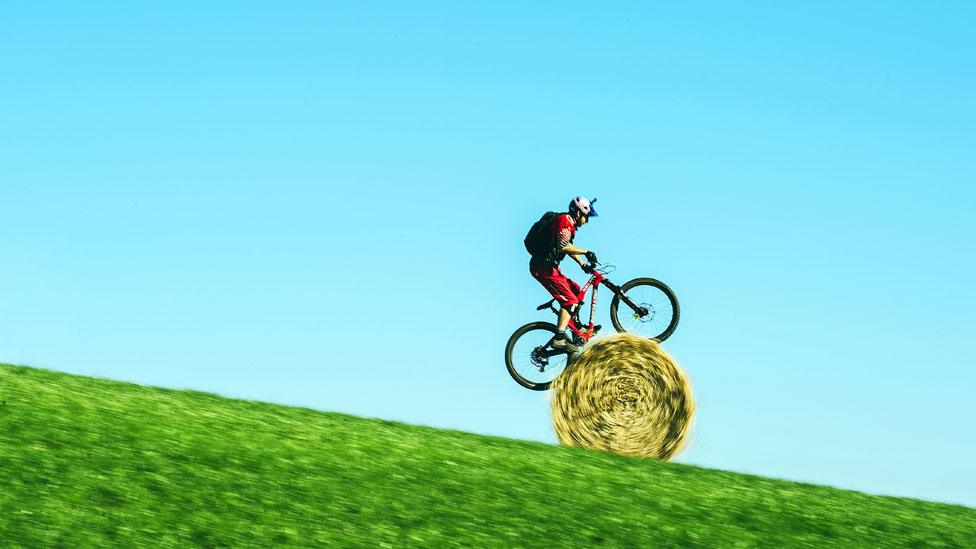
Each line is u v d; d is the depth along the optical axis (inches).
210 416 439.5
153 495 339.6
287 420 455.2
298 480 369.1
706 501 404.2
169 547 305.7
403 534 333.7
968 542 396.2
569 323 543.2
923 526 411.2
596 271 545.0
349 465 391.9
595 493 396.2
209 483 355.6
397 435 452.8
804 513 405.4
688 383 476.1
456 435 471.5
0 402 410.0
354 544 321.7
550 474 413.1
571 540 346.6
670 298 549.0
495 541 337.4
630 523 367.9
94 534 307.6
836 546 370.9
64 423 394.6
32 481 336.8
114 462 362.0
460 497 373.1
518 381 553.6
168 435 398.0
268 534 322.0
